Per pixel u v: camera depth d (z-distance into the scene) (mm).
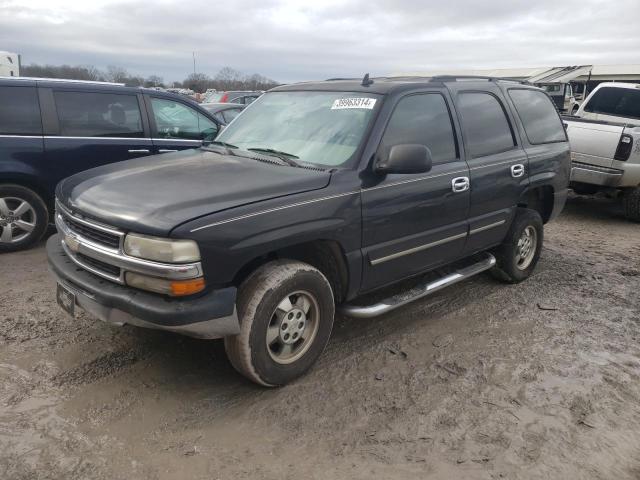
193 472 2637
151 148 6336
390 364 3742
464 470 2738
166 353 3715
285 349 3363
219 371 3533
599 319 4660
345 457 2795
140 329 4020
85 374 3418
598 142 7961
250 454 2783
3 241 5637
